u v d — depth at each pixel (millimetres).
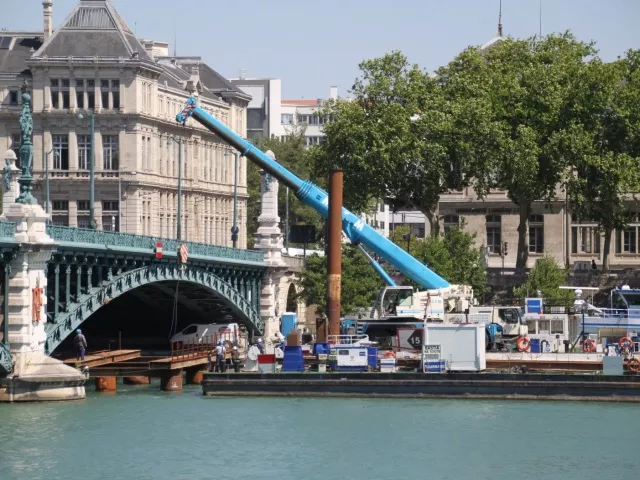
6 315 102625
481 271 154000
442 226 183875
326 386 108312
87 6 192875
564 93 162375
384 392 107438
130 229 189750
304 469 84625
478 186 160625
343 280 161625
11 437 91875
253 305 153125
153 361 116562
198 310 145375
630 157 161625
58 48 191125
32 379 103938
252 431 94938
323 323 114438
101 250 110812
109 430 94625
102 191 190125
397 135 156000
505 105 163250
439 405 104438
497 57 169375
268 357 110438
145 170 193125
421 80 161750
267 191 156750
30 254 101875
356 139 156875
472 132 156750
